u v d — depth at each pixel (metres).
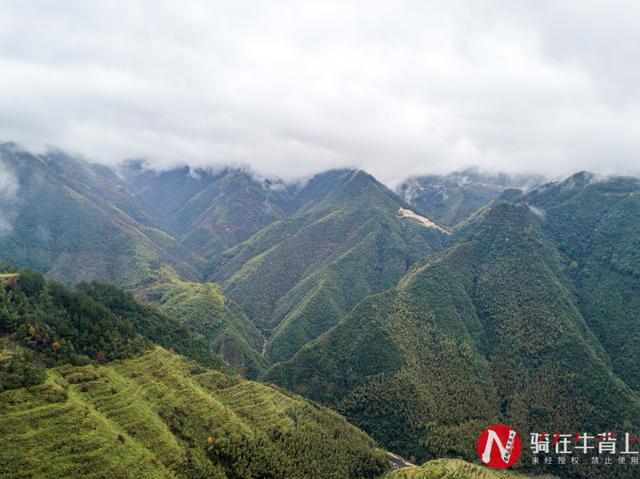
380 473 190.00
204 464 138.62
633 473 198.38
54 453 114.25
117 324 181.12
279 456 157.38
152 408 148.88
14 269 190.50
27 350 137.62
